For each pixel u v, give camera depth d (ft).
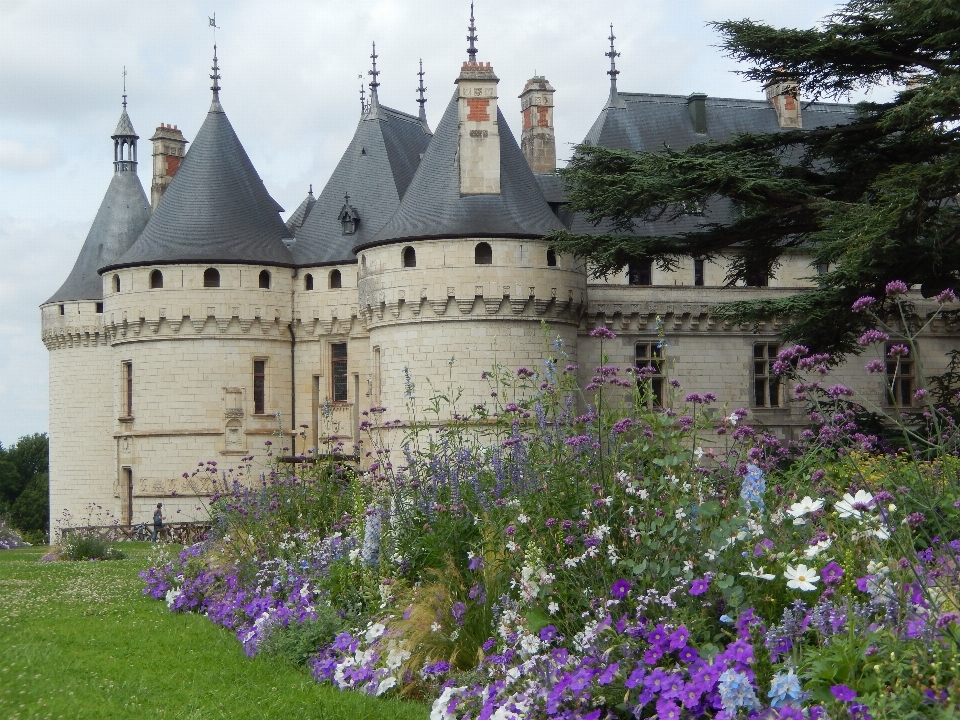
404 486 45.44
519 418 42.70
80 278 175.83
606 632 27.58
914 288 139.33
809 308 90.99
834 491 32.27
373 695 35.58
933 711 21.65
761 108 153.99
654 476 33.09
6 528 152.46
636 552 29.60
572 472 35.32
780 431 138.62
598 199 102.83
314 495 58.49
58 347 176.96
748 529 28.76
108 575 76.74
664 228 138.72
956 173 81.92
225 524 61.46
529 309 123.75
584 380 133.39
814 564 27.94
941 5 87.61
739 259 108.37
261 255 145.69
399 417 125.59
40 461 325.01
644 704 24.72
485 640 35.09
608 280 138.51
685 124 149.89
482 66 125.80
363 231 146.30
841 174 101.19
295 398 148.15
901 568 25.34
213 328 143.64
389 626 38.29
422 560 41.50
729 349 138.82
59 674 39.17
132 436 147.33
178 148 178.40
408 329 125.49
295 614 43.04
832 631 24.52
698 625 26.58
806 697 23.13
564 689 26.09
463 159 125.39
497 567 36.32
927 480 29.19
